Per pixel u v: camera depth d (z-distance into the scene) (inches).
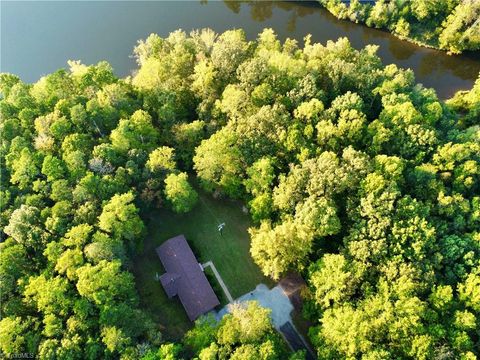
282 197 3250.5
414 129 3545.8
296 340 3105.3
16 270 2977.4
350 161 3368.6
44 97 4003.4
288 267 3289.9
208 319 2920.8
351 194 3329.2
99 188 3316.9
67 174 3427.7
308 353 3038.9
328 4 5885.8
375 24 5693.9
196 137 3826.3
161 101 3951.8
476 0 5032.0
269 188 3459.6
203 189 3880.4
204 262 3496.6
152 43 4719.5
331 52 4500.5
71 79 4151.1
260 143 3580.2
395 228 3006.9
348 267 2933.1
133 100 4077.3
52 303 2768.2
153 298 3265.3
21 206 3147.1
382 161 3368.6
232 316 2847.0
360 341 2620.6
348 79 4136.3
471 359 2527.1
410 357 2655.0
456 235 3105.3
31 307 2871.6
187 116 4269.2
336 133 3570.4
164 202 3607.3
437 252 2987.2
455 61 5413.4
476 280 2780.5
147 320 2913.4
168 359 2549.2
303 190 3299.7
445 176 3422.7
